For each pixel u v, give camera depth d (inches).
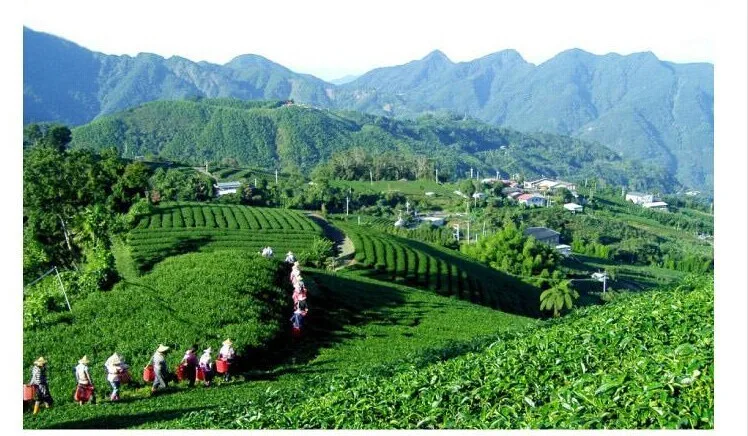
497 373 668.7
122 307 1360.7
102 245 2063.2
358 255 2613.2
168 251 2295.8
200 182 5236.2
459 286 2632.9
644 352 652.1
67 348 1184.2
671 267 5012.3
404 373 807.7
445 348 1037.8
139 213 2748.5
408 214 6476.4
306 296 1565.0
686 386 504.4
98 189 2874.0
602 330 756.0
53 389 1040.8
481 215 6737.2
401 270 2566.4
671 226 7500.0
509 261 3986.2
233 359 1164.5
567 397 543.2
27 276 2234.3
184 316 1348.4
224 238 2546.8
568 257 5059.1
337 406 688.4
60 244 2659.9
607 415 505.4
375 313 1667.1
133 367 1138.7
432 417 596.1
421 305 1808.6
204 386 1107.9
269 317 1429.6
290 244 2600.9
